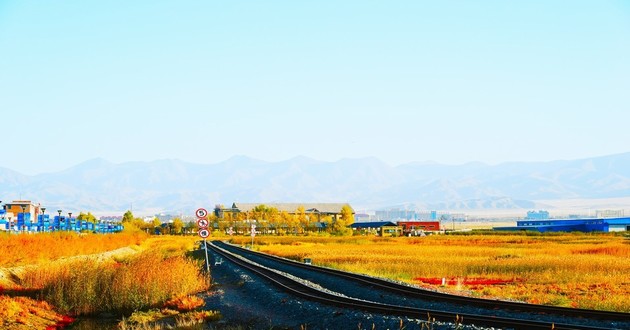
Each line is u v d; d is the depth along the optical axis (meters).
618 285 35.00
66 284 30.98
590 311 21.06
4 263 42.72
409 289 30.44
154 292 30.44
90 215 198.88
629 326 19.19
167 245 106.88
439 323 19.61
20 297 29.53
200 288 35.25
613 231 186.25
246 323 23.86
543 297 29.48
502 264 49.47
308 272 45.28
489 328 18.62
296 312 24.70
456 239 133.75
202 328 22.81
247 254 76.56
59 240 64.31
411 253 70.75
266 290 31.69
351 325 20.94
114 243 81.75
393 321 20.38
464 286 36.75
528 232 190.25
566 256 58.88
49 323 26.27
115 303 29.55
